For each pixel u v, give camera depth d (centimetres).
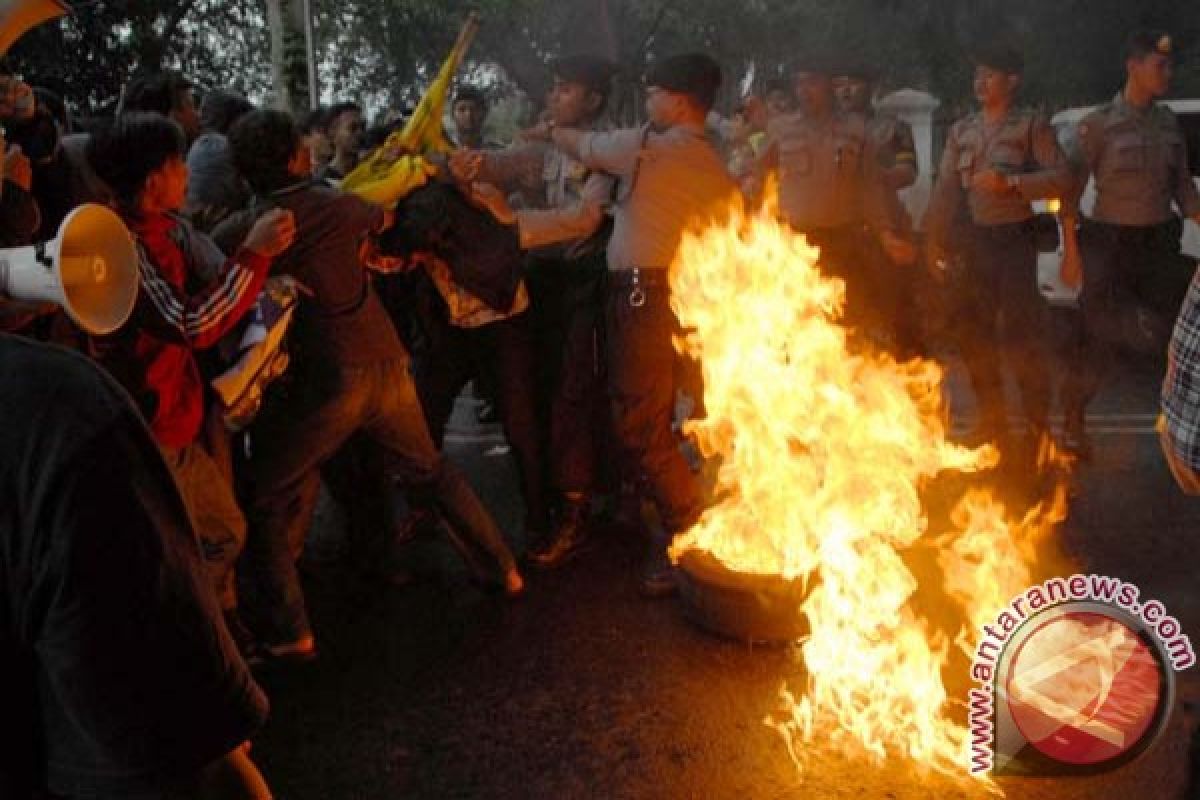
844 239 581
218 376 358
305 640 382
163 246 316
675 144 421
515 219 435
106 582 112
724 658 376
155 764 118
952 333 615
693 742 325
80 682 113
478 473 596
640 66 1655
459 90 663
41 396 112
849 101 654
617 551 477
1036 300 588
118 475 114
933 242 607
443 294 439
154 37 1574
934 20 1628
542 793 304
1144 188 598
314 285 367
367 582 450
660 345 423
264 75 1758
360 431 432
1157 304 608
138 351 304
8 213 291
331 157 659
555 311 476
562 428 458
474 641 396
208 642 123
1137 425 654
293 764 321
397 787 309
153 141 304
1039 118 578
